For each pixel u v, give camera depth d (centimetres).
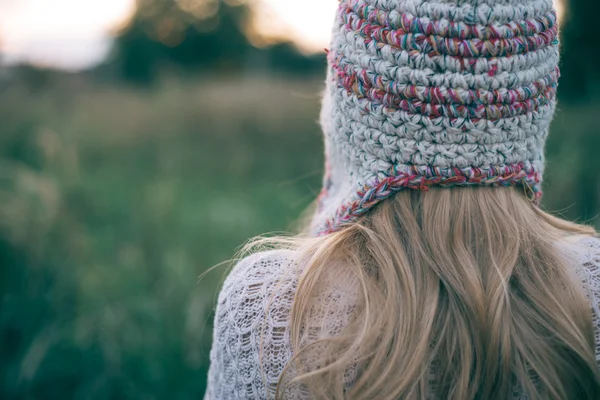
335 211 104
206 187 367
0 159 336
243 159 410
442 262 87
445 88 85
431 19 84
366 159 95
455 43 83
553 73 93
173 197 307
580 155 306
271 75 680
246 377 91
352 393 82
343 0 98
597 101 434
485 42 83
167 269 253
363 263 90
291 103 516
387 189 91
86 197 324
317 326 87
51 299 252
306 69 756
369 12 90
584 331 86
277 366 88
